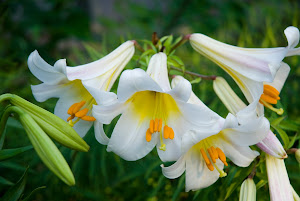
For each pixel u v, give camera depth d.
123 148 0.55
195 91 0.74
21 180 0.52
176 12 1.13
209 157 0.56
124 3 1.21
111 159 0.76
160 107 0.56
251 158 0.56
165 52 0.62
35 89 0.56
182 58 0.82
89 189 0.84
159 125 0.55
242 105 0.61
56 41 0.95
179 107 0.54
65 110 0.57
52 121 0.50
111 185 0.86
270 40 0.78
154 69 0.56
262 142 0.55
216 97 0.73
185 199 0.80
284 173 0.57
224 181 0.63
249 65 0.56
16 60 0.83
